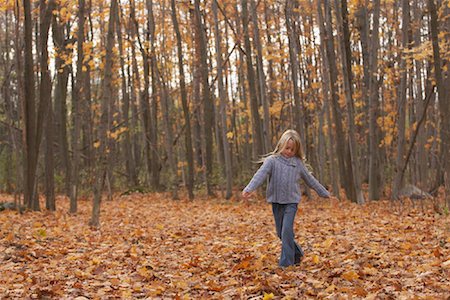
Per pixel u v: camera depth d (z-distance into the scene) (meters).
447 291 5.13
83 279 6.38
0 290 5.62
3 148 28.06
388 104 22.05
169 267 7.19
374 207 15.85
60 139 26.94
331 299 5.00
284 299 5.09
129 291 5.69
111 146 23.02
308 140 28.38
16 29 14.52
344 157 18.78
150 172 30.59
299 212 14.94
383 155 22.58
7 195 25.41
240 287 5.75
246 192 6.61
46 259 7.55
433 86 16.44
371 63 18.34
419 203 16.61
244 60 32.59
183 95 21.69
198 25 23.12
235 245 8.84
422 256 7.05
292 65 20.66
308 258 7.36
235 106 33.66
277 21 25.83
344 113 24.12
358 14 20.39
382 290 5.28
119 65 23.47
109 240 9.70
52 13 14.68
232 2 25.02
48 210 16.11
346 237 9.24
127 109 29.19
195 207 18.17
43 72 14.73
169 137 23.30
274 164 6.76
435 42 13.17
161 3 28.50
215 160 34.91
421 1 21.55
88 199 23.20
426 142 23.98
